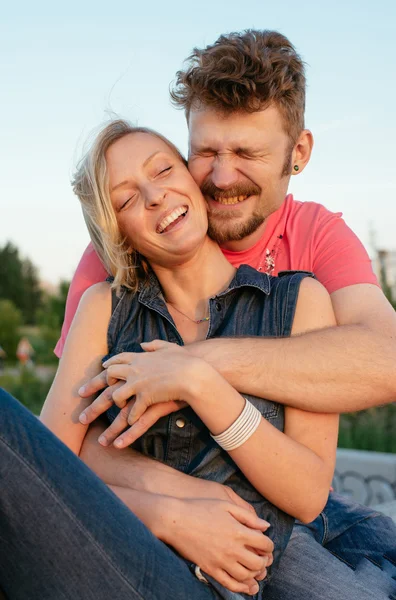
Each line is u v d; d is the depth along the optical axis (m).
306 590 1.71
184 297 1.99
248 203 2.07
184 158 2.10
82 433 1.89
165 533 1.56
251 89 1.93
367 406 1.77
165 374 1.66
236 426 1.62
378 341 1.82
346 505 2.12
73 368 1.94
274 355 1.76
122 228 1.96
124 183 1.91
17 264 25.22
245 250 2.34
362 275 2.20
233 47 1.99
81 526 1.36
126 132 1.99
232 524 1.55
